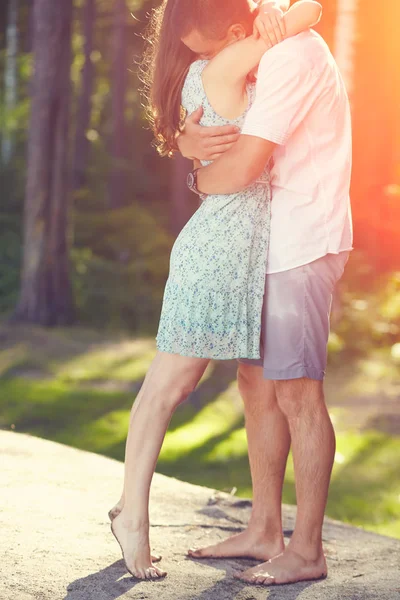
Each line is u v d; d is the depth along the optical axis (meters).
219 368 13.04
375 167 17.72
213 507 4.46
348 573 3.61
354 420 10.68
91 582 3.16
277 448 3.64
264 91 3.14
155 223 24.67
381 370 13.50
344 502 7.60
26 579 3.12
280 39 3.17
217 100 3.26
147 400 3.30
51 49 17.09
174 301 3.28
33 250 17.28
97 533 3.70
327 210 3.26
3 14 33.50
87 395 11.54
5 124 26.42
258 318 3.28
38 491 4.22
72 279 18.84
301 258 3.24
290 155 3.25
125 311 18.25
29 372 13.12
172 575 3.33
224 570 3.48
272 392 3.61
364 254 17.27
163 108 3.40
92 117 33.88
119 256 22.12
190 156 3.38
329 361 13.95
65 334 16.23
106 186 28.25
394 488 8.12
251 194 3.26
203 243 3.24
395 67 17.62
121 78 30.23
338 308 14.84
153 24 3.52
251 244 3.25
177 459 8.88
